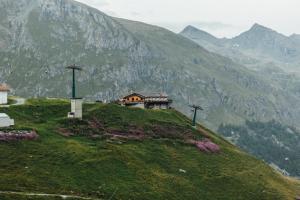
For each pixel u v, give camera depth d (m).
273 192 115.69
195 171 111.06
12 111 117.12
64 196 76.62
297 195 123.00
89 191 82.38
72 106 122.19
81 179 86.12
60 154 93.44
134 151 109.12
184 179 103.38
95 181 86.94
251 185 115.00
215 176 112.31
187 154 121.75
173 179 100.31
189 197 94.56
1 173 79.31
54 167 87.44
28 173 81.94
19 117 114.31
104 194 83.00
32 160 87.69
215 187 106.19
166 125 140.00
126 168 96.69
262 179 124.00
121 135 119.94
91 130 116.62
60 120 118.12
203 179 107.88
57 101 137.62
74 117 121.50
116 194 84.38
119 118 132.25
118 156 100.31
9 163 84.00
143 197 86.94
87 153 97.50
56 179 82.69
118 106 141.00
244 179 117.69
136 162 101.88
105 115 131.00
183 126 146.00
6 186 74.69
